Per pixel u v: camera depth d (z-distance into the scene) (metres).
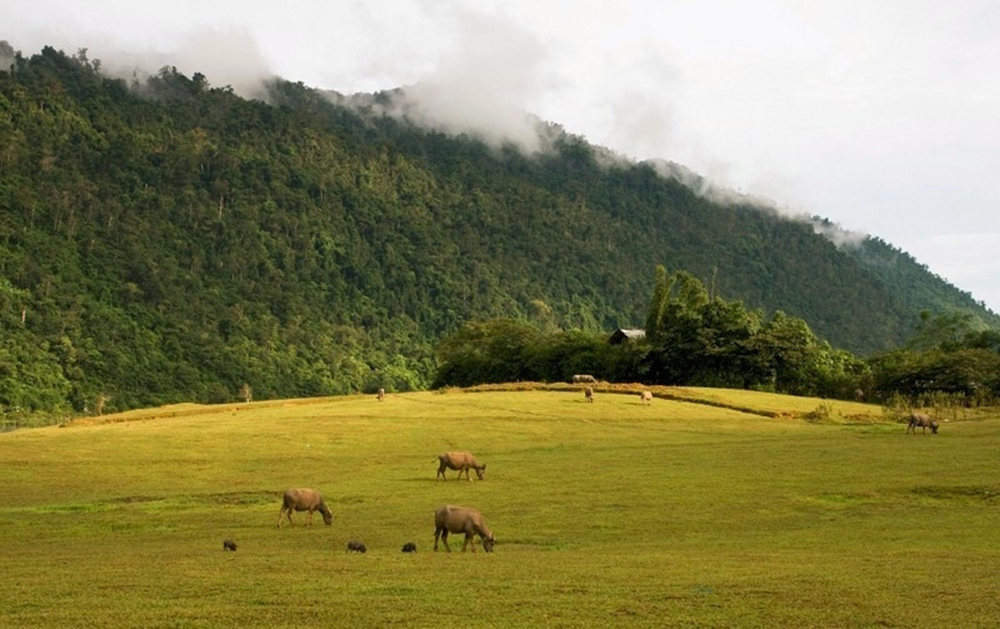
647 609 15.76
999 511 32.59
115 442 59.97
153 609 15.73
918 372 105.44
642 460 50.09
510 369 137.00
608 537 28.75
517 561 22.61
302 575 19.84
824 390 113.25
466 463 44.56
